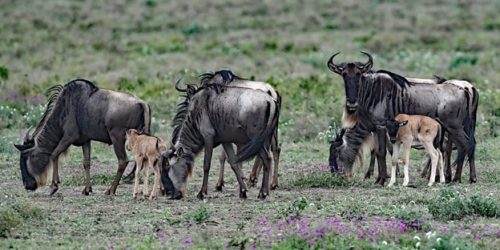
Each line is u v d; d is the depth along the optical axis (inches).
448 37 5575.8
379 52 5128.0
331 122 3002.0
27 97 3506.4
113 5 6801.2
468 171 2365.9
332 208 1748.3
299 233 1455.5
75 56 4975.4
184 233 1561.3
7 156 2581.2
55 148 2080.5
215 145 1979.6
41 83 3927.2
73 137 2065.7
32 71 4399.6
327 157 2593.5
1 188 2146.9
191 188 2154.3
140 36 5708.7
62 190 2142.0
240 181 1971.0
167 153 1969.7
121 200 1961.1
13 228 1581.0
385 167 2167.8
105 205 1893.5
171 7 6742.1
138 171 1987.0
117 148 2037.4
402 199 1862.7
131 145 1994.3
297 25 6171.3
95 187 2193.7
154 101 3422.7
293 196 1982.0
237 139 1946.4
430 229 1528.1
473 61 4530.0
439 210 1659.7
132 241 1481.3
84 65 4589.1
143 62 4658.0
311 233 1444.4
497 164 2447.1
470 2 6914.4
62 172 2394.2
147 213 1774.1
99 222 1678.2
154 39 5565.9
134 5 6840.6
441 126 2167.8
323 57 4813.0
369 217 1664.6
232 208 1818.4
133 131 1995.6
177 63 4618.6
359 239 1439.5
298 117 3142.2
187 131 1983.3
